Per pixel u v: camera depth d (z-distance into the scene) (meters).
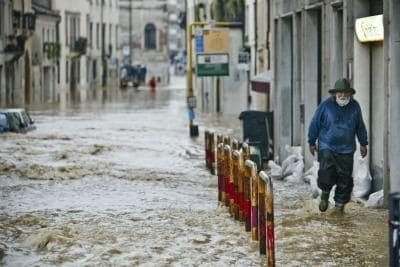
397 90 32.34
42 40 168.00
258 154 47.88
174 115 110.44
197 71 80.38
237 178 31.98
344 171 31.11
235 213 31.86
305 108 45.62
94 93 183.50
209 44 89.94
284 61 51.69
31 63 156.62
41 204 37.66
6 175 48.25
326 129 31.14
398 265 18.59
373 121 36.06
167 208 35.59
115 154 60.94
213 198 38.53
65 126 90.06
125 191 41.47
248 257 26.22
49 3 179.88
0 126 76.38
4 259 27.31
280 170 46.34
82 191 41.69
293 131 50.34
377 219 30.84
